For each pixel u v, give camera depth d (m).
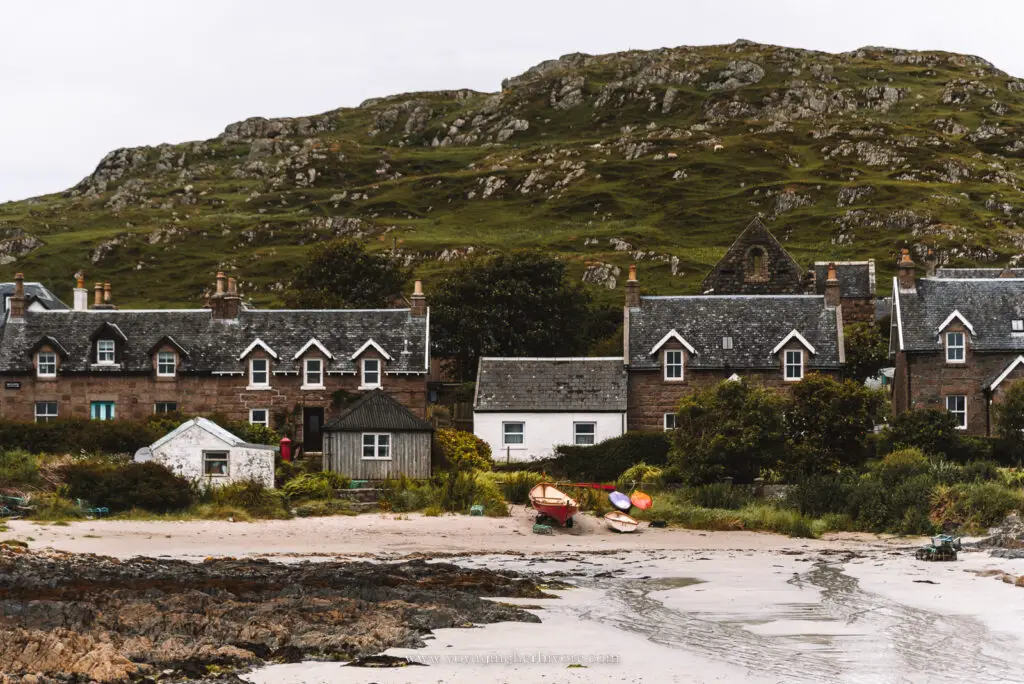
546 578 39.94
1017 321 73.88
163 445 58.28
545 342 106.75
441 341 105.56
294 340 77.50
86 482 54.34
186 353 76.38
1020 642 28.08
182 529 50.38
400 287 126.94
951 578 39.31
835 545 50.00
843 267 107.62
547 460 70.81
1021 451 65.44
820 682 24.09
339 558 44.25
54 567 37.41
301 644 27.06
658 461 68.62
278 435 70.75
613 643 28.00
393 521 54.50
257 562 40.88
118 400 76.19
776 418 61.41
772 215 186.25
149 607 30.19
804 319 77.75
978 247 157.62
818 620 31.28
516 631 29.44
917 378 73.50
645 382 76.00
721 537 52.69
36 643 25.16
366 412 64.56
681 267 153.12
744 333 77.19
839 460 62.34
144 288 163.12
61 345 77.00
